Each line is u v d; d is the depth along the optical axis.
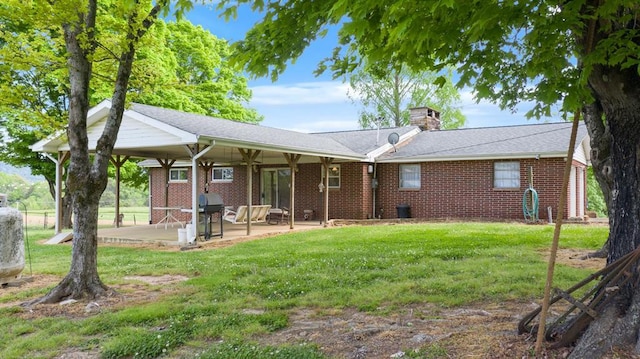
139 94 7.77
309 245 9.99
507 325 4.00
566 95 3.32
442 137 19.08
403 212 16.94
